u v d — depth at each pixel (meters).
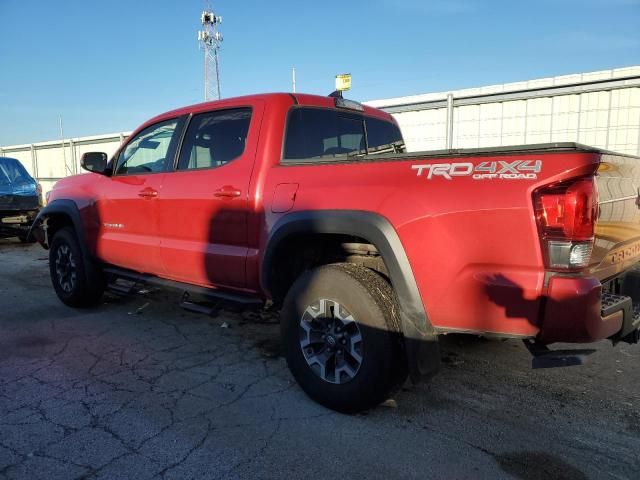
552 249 2.40
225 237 3.78
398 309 3.01
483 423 3.04
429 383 3.61
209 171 3.94
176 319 5.22
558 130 8.47
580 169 2.33
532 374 3.77
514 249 2.48
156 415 3.12
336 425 3.01
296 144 3.78
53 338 4.61
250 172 3.61
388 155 2.94
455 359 4.06
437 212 2.67
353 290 2.99
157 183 4.36
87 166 4.91
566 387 3.55
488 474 2.53
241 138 3.81
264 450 2.73
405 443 2.81
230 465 2.59
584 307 2.36
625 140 7.93
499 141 9.01
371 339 2.93
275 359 4.11
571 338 2.43
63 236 5.57
